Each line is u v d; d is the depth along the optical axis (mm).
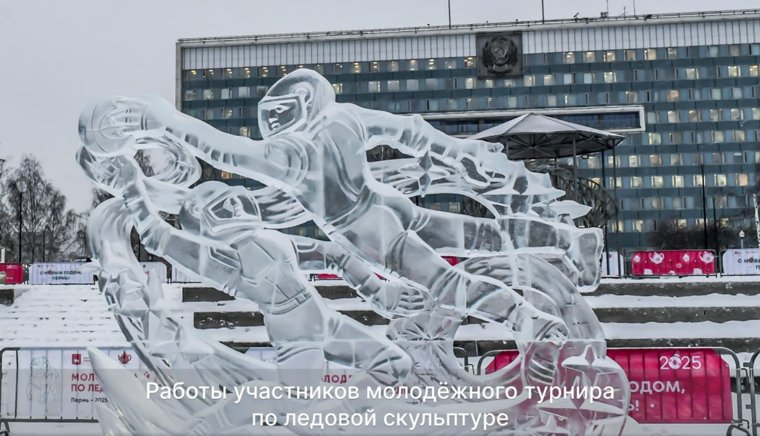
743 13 75938
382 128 6680
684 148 76125
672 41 76562
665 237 75062
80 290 20500
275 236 6590
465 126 75062
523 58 76625
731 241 74062
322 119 6488
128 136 6680
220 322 16641
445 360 7176
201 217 6535
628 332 15633
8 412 11070
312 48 77438
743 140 75750
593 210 23969
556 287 7246
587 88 76188
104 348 11141
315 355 6484
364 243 6453
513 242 6887
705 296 16688
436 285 6559
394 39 77312
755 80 75812
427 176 7098
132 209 6688
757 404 12109
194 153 6574
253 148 6484
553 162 25531
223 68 77375
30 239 63312
